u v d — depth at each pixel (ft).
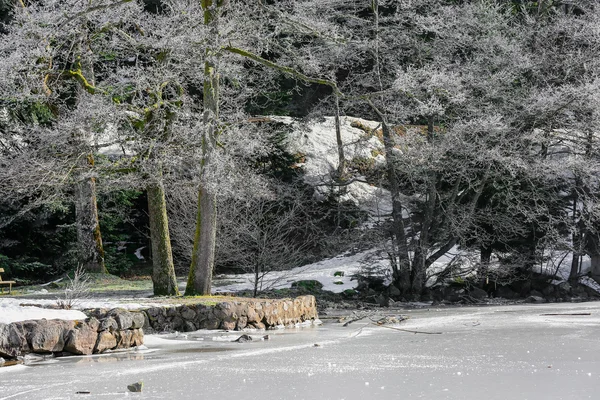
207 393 21.68
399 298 80.79
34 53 54.44
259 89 82.17
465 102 79.61
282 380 23.97
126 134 58.75
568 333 39.78
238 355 31.63
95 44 65.00
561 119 82.58
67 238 91.66
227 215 73.10
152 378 24.94
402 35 83.30
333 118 120.57
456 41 83.05
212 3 59.31
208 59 58.18
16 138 75.56
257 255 72.59
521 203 82.58
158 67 57.88
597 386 21.86
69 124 54.80
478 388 21.72
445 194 82.84
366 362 28.48
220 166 55.47
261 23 60.29
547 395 20.44
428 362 28.19
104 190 61.98
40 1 68.74
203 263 57.67
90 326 32.99
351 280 83.10
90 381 24.50
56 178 56.34
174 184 62.08
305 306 53.21
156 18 62.44
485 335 39.93
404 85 64.28
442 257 93.91
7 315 32.22
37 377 25.66
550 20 94.94
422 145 77.25
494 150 74.84
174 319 43.16
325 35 62.95
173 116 58.59
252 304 46.24
